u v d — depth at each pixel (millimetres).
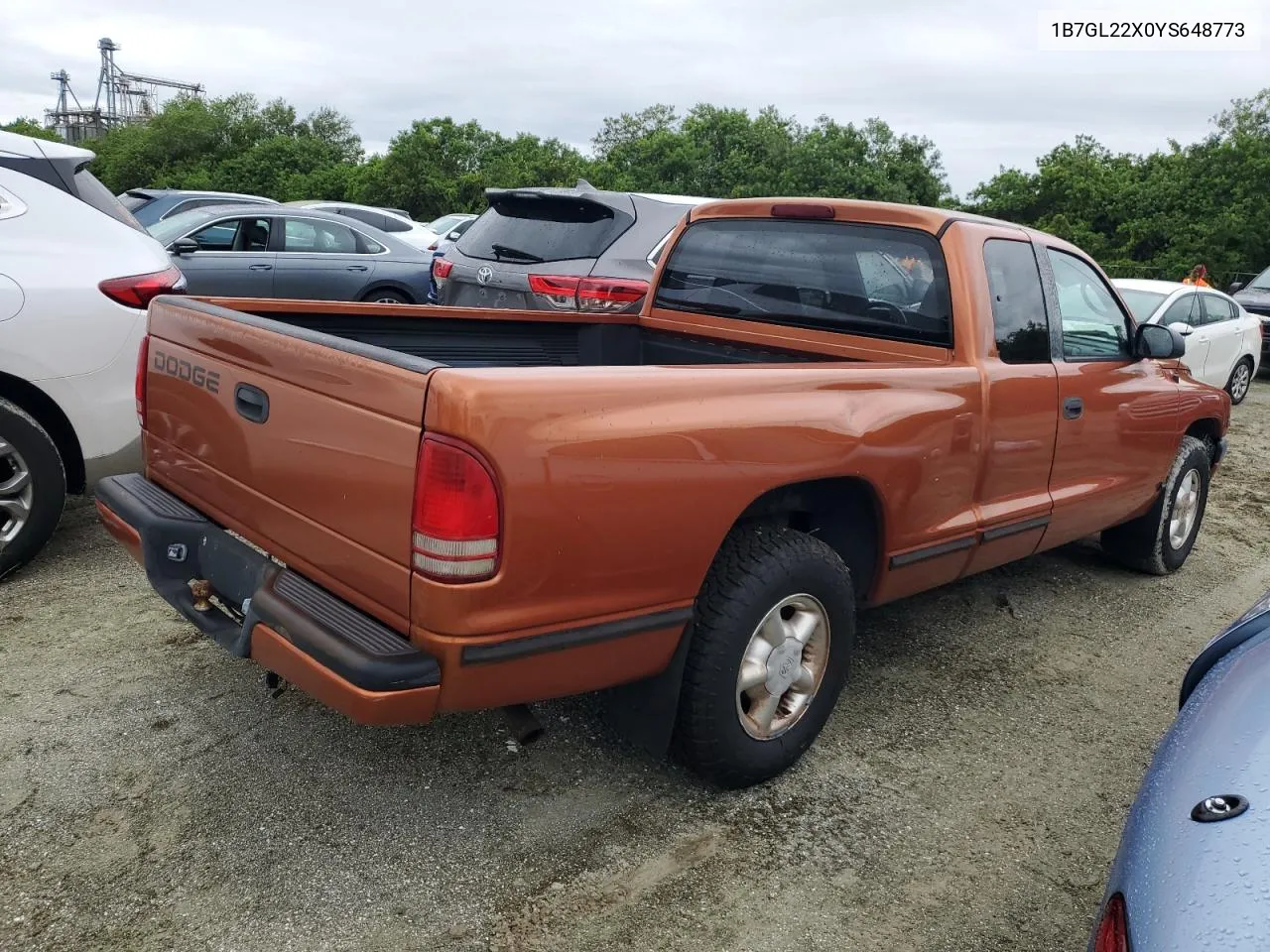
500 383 2111
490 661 2199
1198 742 1726
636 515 2354
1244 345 11391
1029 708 3689
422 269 10391
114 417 4336
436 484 2084
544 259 6254
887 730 3443
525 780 2967
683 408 2438
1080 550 5672
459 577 2109
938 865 2719
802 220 3861
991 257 3572
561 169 50062
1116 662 4160
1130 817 1729
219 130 66938
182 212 10156
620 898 2488
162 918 2322
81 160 4559
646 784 2992
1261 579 5410
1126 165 38562
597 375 2301
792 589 2801
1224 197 30375
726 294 4105
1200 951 1295
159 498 3025
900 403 3053
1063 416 3854
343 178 51375
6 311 3990
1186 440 5121
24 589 4109
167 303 3053
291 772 2926
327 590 2422
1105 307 4281
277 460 2525
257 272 9234
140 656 3566
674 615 2543
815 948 2371
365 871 2525
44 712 3162
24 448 4012
